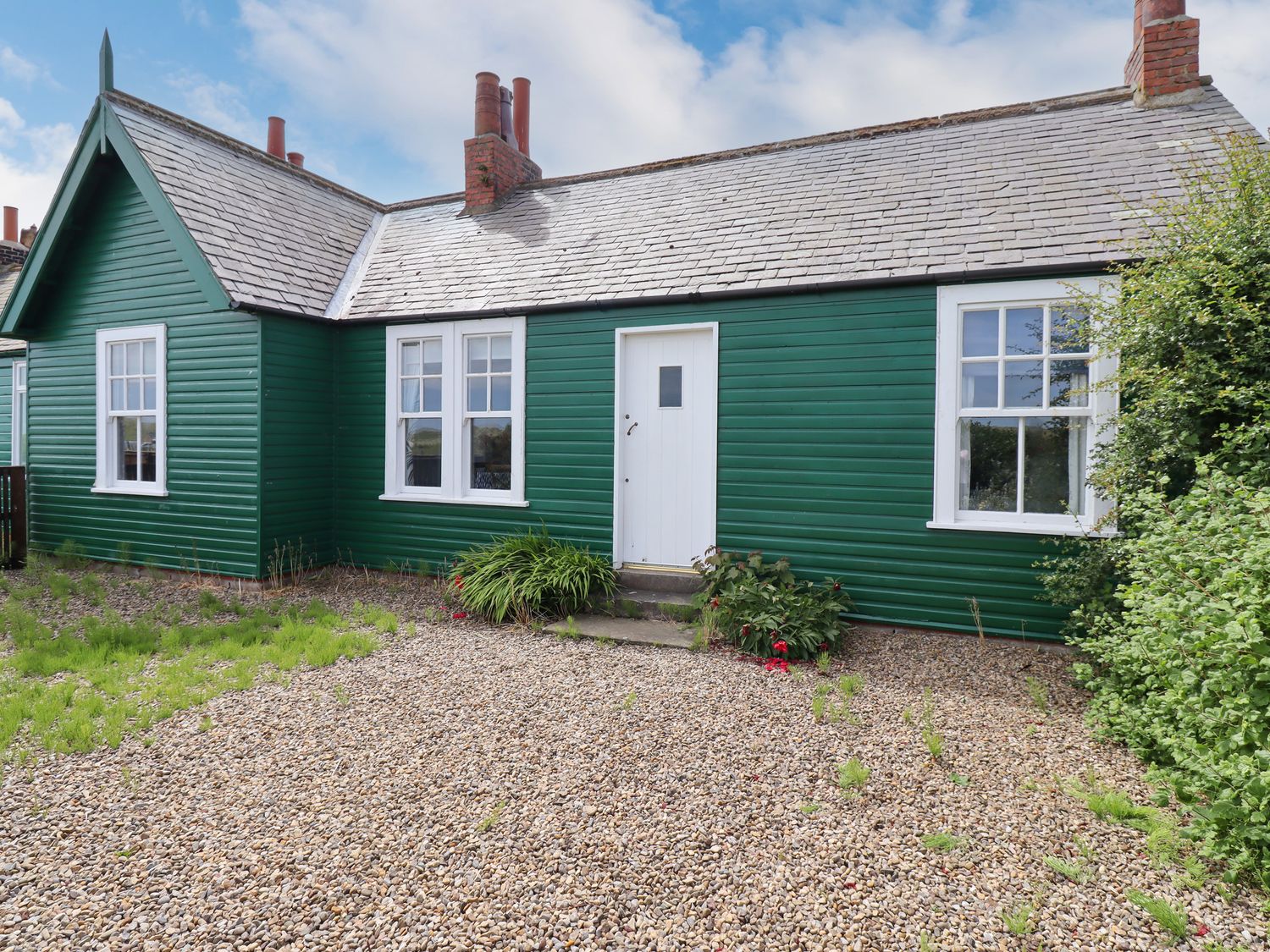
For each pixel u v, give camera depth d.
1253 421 3.82
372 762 3.41
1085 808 2.96
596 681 4.59
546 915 2.32
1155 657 3.13
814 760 3.44
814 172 7.71
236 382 7.37
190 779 3.24
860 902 2.38
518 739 3.68
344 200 10.20
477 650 5.30
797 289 5.98
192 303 7.63
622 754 3.50
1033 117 7.32
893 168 7.24
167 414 7.86
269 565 7.36
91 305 8.38
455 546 7.61
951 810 2.96
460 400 7.55
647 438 6.86
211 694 4.27
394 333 7.80
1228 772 2.44
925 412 5.69
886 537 5.84
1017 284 5.37
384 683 4.53
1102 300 4.85
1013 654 5.18
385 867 2.57
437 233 9.31
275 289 7.48
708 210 7.66
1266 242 3.89
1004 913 2.31
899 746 3.59
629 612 6.20
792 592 5.65
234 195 8.14
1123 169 6.00
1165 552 3.17
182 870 2.57
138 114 7.89
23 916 2.32
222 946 2.18
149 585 7.50
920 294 5.68
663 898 2.40
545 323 7.12
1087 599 4.69
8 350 11.32
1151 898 2.35
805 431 6.09
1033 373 5.43
